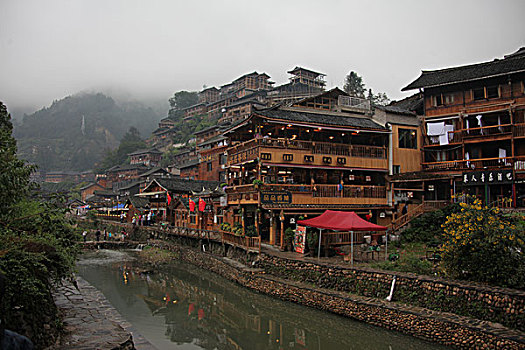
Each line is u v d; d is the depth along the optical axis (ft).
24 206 36.52
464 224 45.06
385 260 58.90
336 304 49.60
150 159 310.65
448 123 97.35
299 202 79.46
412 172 92.48
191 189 141.38
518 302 36.55
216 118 314.76
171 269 91.35
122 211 178.60
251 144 83.66
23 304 26.18
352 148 89.56
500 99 89.71
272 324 50.29
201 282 76.54
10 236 29.58
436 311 42.09
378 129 90.99
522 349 32.86
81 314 38.47
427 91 101.65
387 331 43.37
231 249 83.92
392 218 90.17
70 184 363.35
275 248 75.97
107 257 111.04
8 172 29.43
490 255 42.29
